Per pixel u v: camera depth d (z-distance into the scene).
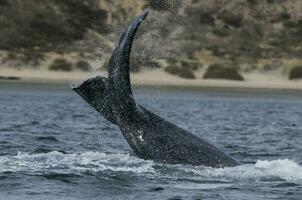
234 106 197.88
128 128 73.19
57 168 72.31
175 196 62.56
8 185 65.62
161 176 69.00
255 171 71.88
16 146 91.94
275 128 133.38
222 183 67.56
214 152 73.75
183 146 73.06
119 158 77.06
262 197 63.12
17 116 143.50
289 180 69.25
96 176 69.00
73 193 63.00
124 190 64.19
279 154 92.00
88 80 71.88
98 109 72.56
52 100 199.12
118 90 72.38
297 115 171.50
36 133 109.75
